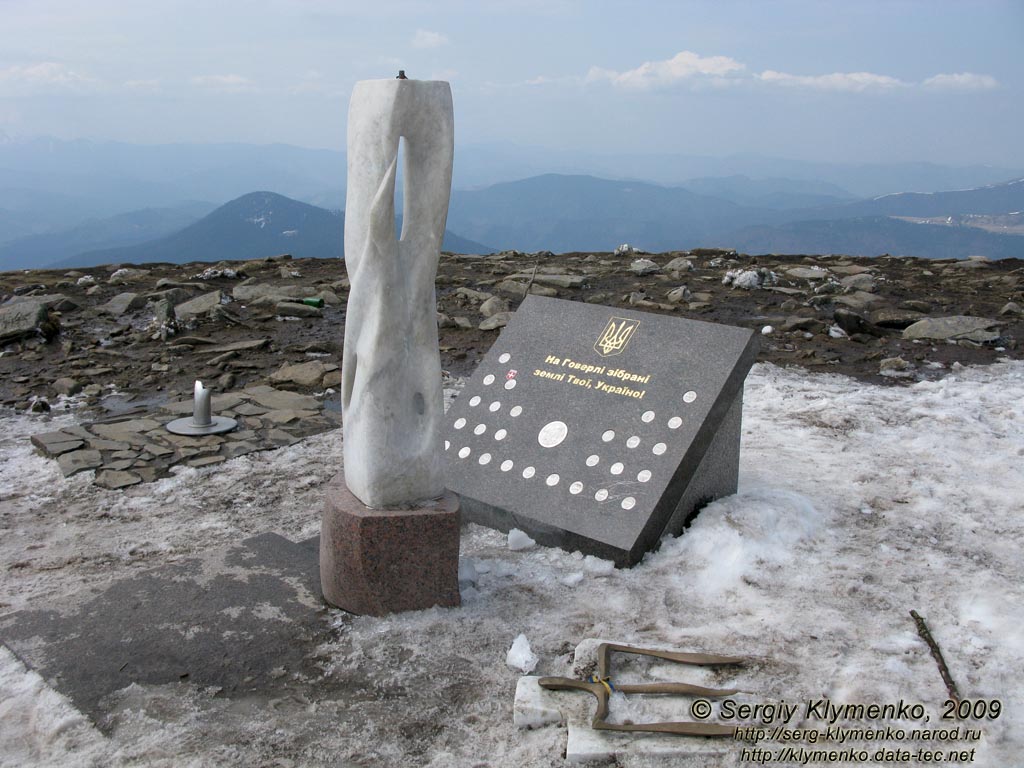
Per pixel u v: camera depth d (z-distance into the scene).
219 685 2.98
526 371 4.54
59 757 2.70
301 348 7.21
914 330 7.68
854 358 7.09
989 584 3.62
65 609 3.36
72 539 4.15
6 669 3.05
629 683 2.92
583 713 2.79
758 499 4.15
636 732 2.71
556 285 9.38
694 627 3.30
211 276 9.91
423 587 3.36
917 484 4.61
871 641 3.21
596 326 4.51
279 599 3.44
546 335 4.61
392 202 3.04
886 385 6.44
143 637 3.20
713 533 3.87
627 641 3.21
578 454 4.12
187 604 3.40
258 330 7.83
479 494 4.19
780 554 3.80
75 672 3.02
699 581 3.63
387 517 3.25
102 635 3.21
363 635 3.24
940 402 5.95
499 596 3.52
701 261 11.73
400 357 3.21
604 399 4.23
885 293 9.37
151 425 5.48
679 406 4.04
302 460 5.06
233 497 4.59
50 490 4.66
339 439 5.38
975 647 3.17
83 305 8.55
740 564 3.68
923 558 3.84
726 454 4.23
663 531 3.89
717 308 8.52
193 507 4.48
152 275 10.14
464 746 2.75
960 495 4.49
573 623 3.34
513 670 3.07
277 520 4.33
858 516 4.25
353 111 3.13
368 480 3.26
